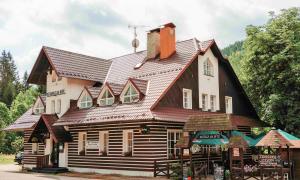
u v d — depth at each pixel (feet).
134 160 83.10
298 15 105.70
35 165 109.50
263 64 106.11
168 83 86.43
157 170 79.41
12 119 220.43
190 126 74.90
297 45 99.19
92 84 106.63
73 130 98.27
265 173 67.72
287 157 74.13
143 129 81.00
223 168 71.15
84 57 110.22
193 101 93.71
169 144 84.64
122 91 88.63
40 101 114.93
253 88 110.42
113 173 87.10
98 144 91.45
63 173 93.50
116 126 87.76
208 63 101.76
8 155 191.21
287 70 99.91
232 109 107.45
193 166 75.46
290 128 98.27
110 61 115.44
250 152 107.45
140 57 106.52
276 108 100.48
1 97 325.01
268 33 106.11
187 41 102.06
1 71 342.23
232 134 72.95
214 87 101.86
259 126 109.70
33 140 101.55
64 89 102.83
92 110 93.56
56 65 100.53
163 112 81.92
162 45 98.99
